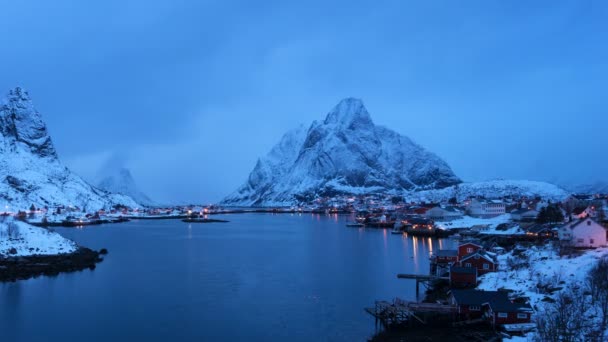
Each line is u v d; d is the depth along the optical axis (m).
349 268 92.19
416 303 55.94
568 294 52.72
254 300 66.31
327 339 50.25
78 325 55.41
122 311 60.84
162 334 52.38
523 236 115.56
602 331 41.03
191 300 66.44
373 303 64.19
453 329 50.75
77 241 149.62
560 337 42.25
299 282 78.31
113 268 92.25
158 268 92.44
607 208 155.12
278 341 49.94
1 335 52.09
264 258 107.00
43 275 83.94
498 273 70.31
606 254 66.50
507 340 45.31
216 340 50.47
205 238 161.00
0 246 96.44
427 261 101.38
